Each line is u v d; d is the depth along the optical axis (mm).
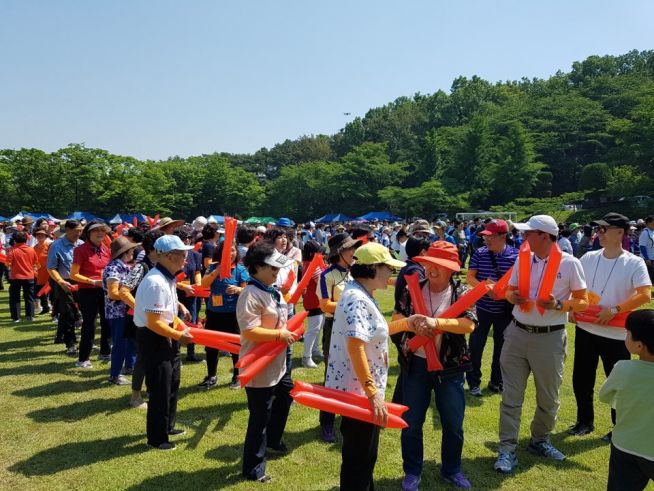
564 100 66062
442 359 3488
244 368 3416
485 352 7426
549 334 3957
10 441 4266
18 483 3584
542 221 4066
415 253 4199
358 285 2980
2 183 49531
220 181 69875
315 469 3895
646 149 42219
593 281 4652
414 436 3590
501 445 4000
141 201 55750
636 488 2688
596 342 4527
